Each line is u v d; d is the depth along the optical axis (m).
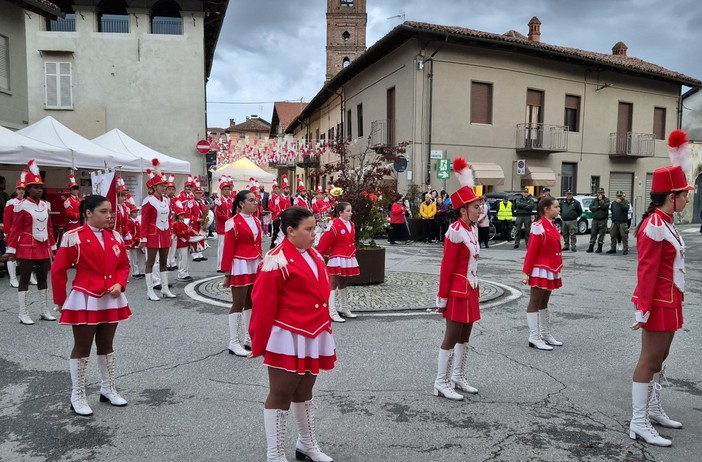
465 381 5.20
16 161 11.26
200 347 6.58
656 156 29.19
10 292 9.84
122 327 7.50
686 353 6.48
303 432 3.80
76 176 17.91
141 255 11.73
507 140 24.05
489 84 23.58
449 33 21.30
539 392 5.18
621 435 4.27
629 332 7.38
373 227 10.68
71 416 4.58
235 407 4.78
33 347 6.52
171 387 5.26
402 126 23.14
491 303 9.16
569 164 26.44
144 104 23.03
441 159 20.98
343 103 31.20
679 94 30.11
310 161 35.81
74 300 4.55
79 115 22.69
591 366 5.94
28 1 16.36
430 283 10.77
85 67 22.66
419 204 20.83
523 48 23.41
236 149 25.27
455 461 3.85
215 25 26.22
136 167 15.05
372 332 7.26
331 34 51.72
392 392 5.16
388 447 4.06
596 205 16.86
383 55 24.70
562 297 9.80
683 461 3.85
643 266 4.09
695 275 12.48
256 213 7.11
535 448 4.05
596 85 26.72
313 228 3.59
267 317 3.47
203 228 14.04
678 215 30.53
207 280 11.34
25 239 7.54
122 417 4.57
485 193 23.39
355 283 10.40
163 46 23.02
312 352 3.55
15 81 16.64
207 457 3.88
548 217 6.57
